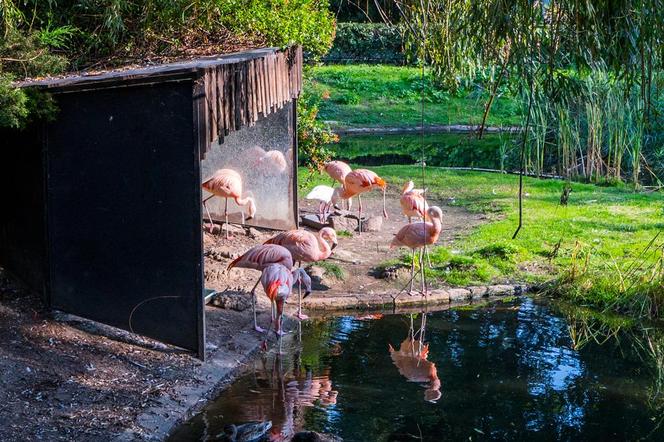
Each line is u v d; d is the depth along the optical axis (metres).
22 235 7.07
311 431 5.11
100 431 5.01
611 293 8.24
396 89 25.38
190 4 9.76
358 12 28.30
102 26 9.59
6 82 6.07
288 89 9.07
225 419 5.42
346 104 24.14
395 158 17.97
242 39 10.43
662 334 7.44
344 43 28.83
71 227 6.55
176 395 5.66
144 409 5.38
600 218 10.97
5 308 6.67
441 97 24.42
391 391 5.99
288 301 8.03
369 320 7.75
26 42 8.23
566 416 5.62
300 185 13.38
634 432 5.38
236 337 6.91
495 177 14.58
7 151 7.09
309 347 6.93
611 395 6.01
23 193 6.96
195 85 5.88
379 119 23.16
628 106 11.68
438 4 6.23
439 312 8.05
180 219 6.09
